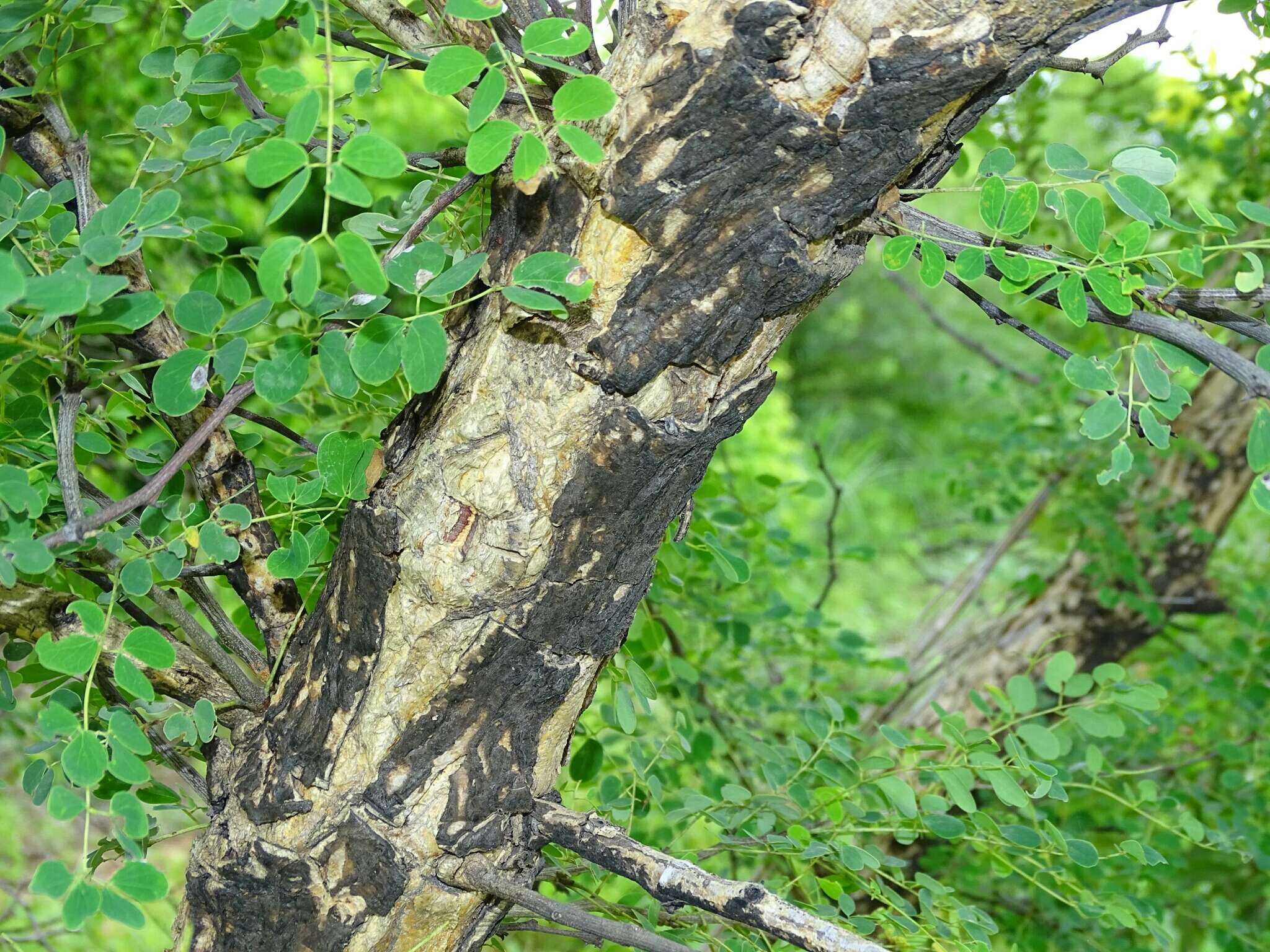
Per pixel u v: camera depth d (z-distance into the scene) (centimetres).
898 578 327
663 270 57
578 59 61
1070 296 59
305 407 90
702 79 54
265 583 71
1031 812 80
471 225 77
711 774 108
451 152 68
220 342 75
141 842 71
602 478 59
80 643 58
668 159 55
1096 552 142
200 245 64
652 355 58
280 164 52
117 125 112
